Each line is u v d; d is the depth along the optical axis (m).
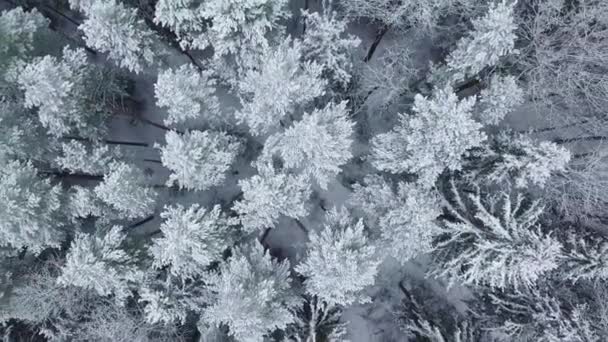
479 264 10.88
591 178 11.51
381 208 12.44
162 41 12.48
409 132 11.12
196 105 10.99
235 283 10.78
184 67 11.01
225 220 11.65
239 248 12.32
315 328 12.05
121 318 11.90
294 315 12.43
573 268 11.15
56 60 10.94
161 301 11.47
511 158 10.66
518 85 12.38
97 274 10.65
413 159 11.07
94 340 12.12
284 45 10.86
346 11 12.37
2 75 10.27
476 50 10.45
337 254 10.85
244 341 11.09
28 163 10.74
